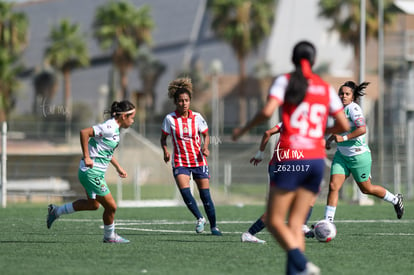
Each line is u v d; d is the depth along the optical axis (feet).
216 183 238.27
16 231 114.21
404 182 253.44
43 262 75.87
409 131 247.91
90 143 91.40
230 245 93.04
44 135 243.81
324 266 74.13
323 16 543.39
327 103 59.82
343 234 109.40
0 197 195.42
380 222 133.80
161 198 230.68
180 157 110.42
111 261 76.89
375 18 511.40
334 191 104.22
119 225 128.16
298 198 60.03
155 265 73.97
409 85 362.53
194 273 68.59
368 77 583.17
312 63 60.44
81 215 153.79
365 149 104.78
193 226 126.00
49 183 231.91
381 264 75.72
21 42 601.21
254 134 281.54
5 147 195.83
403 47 387.55
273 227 58.44
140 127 278.46
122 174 94.48
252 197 239.71
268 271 70.08
